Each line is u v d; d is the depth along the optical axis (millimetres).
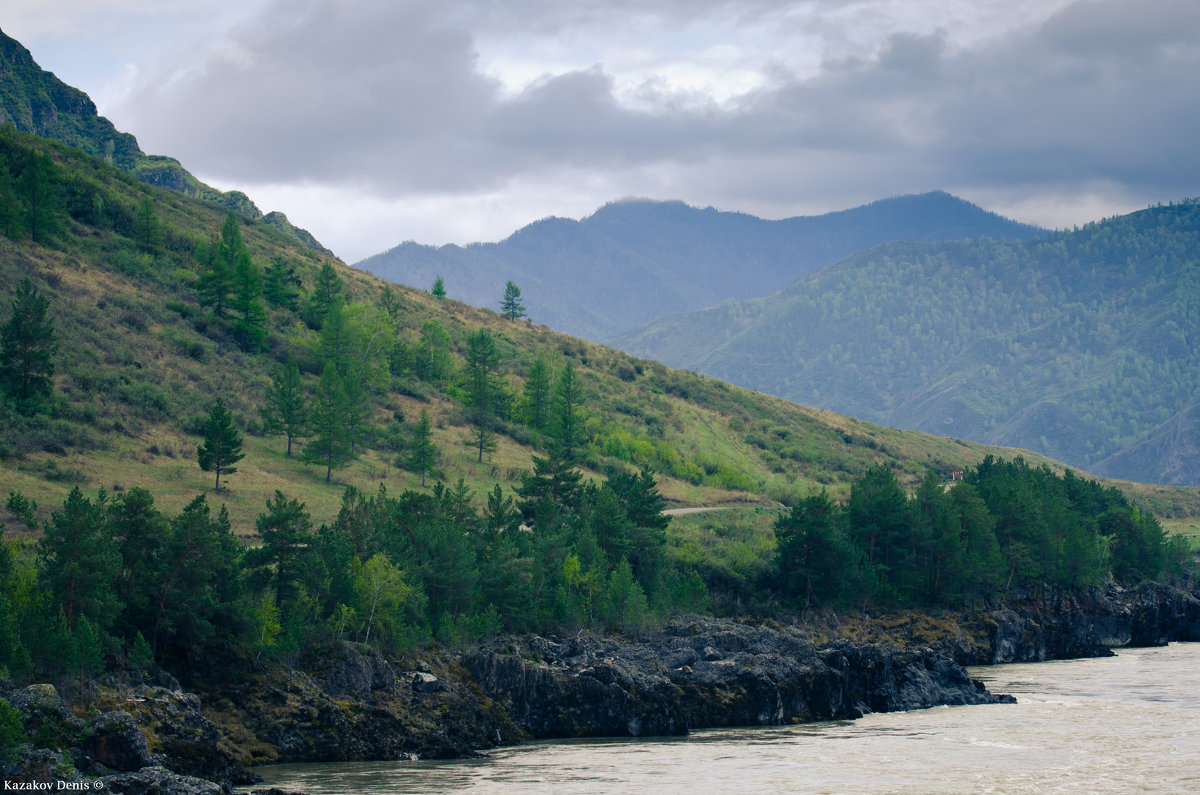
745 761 81438
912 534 148875
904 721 99688
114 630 79188
